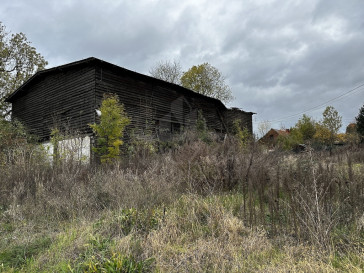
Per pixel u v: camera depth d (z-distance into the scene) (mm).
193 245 3861
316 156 7305
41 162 9641
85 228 4547
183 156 7164
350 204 4414
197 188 6305
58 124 17656
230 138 8148
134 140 15039
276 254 3545
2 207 6082
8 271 3391
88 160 11547
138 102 18578
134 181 6066
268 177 5465
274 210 4527
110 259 3189
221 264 3293
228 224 4293
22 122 21281
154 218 4555
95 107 15805
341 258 3316
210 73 42406
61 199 5969
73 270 3092
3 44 25969
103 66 16625
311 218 3848
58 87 18641
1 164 9789
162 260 3430
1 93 25109
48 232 4750
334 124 33688
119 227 4277
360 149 12172
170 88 21141
